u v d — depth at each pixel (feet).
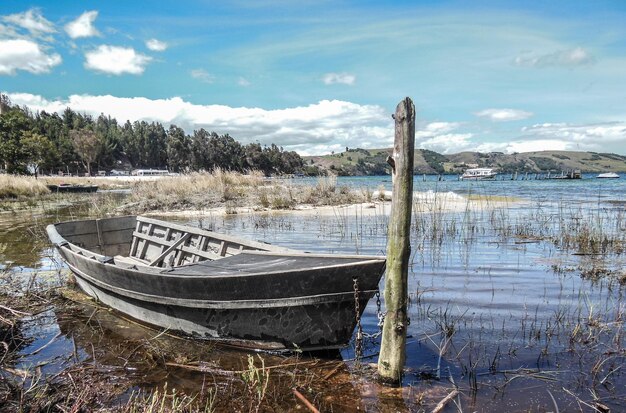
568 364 15.21
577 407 12.55
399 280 14.01
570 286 24.31
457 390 13.57
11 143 138.21
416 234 41.68
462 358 15.79
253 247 21.61
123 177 217.97
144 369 15.46
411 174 13.75
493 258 31.55
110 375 14.99
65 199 94.89
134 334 18.93
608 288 23.84
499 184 160.56
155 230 30.35
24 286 25.13
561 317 19.40
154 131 377.09
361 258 15.84
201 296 16.69
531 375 14.47
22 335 18.84
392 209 14.02
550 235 40.83
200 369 15.46
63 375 14.65
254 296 15.76
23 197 96.12
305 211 63.00
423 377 14.55
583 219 49.21
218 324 16.97
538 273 27.20
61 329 19.54
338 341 15.94
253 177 91.97
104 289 21.39
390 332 14.16
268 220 53.78
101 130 398.42
